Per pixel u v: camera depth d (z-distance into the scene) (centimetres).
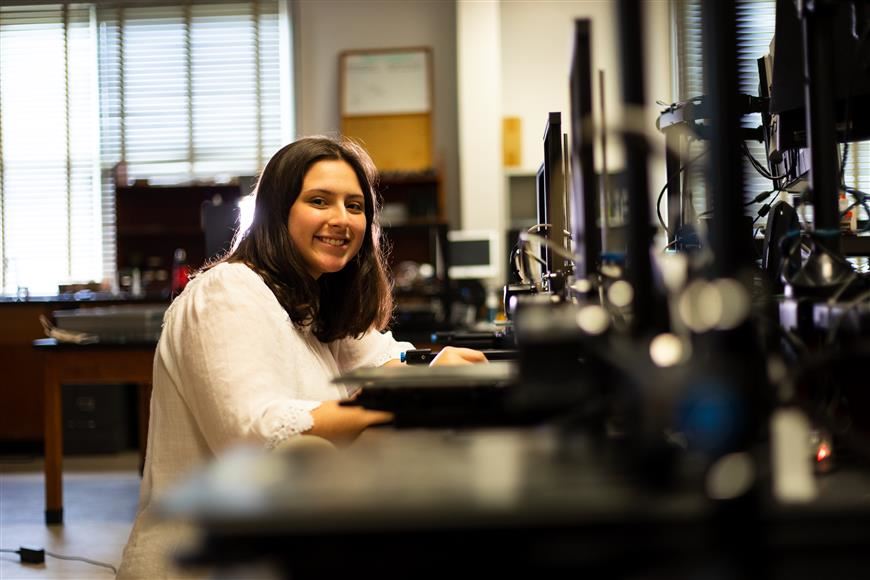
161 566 153
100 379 367
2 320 580
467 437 74
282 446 123
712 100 64
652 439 58
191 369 153
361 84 676
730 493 54
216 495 53
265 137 686
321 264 180
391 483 56
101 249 685
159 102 687
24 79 689
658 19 587
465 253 589
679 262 73
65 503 414
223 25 687
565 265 159
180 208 669
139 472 471
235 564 51
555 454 64
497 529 51
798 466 59
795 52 153
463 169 634
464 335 245
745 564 54
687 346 67
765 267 143
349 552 52
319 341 194
